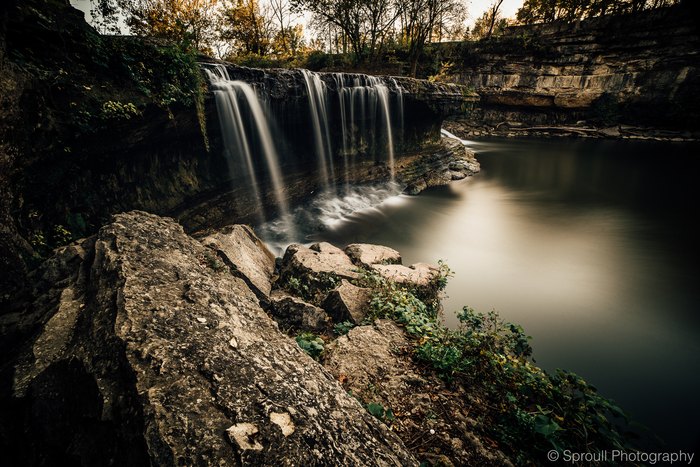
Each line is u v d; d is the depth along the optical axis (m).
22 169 4.73
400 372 3.55
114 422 1.93
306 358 2.82
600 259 9.20
